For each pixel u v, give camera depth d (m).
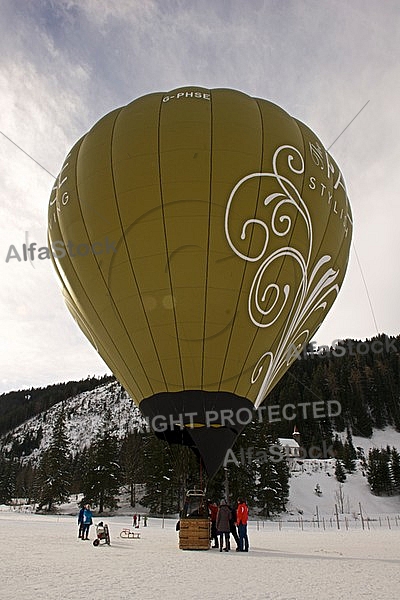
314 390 111.94
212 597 6.64
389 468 80.81
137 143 13.91
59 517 53.94
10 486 93.12
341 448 97.19
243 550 13.77
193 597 6.63
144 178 13.45
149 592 7.00
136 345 13.56
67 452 68.94
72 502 69.12
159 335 13.21
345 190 16.22
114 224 13.62
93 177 14.20
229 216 13.14
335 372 125.81
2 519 45.03
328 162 15.52
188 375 13.22
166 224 13.12
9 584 7.64
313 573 9.15
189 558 11.77
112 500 55.62
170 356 13.22
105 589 7.23
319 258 14.82
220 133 13.85
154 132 13.98
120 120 14.81
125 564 10.49
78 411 194.75
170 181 13.30
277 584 7.80
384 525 45.78
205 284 12.99
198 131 13.83
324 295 15.63
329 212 15.03
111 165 14.02
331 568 9.94
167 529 33.50
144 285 13.22
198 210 13.09
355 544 18.56
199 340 13.10
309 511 64.94
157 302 13.16
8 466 96.12
